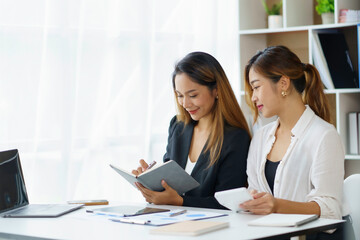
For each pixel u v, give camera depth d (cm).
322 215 213
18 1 333
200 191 262
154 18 405
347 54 384
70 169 354
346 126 377
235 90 456
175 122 293
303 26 383
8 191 235
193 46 435
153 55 405
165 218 203
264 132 254
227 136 263
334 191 220
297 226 182
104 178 379
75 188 359
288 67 232
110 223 200
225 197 211
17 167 249
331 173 221
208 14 441
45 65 346
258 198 207
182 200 246
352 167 392
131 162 395
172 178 239
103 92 378
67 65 353
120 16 388
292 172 232
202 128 277
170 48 420
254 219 200
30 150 339
